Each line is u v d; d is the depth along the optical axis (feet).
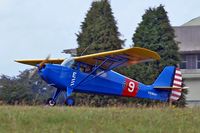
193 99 428.15
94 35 313.12
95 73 203.41
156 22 326.44
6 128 110.52
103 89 207.51
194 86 432.25
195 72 433.07
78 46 320.09
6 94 264.52
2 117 119.03
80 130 109.50
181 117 128.06
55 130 108.68
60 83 195.52
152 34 323.78
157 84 223.92
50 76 193.77
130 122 118.52
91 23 319.06
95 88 205.16
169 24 327.47
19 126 111.75
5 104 163.02
